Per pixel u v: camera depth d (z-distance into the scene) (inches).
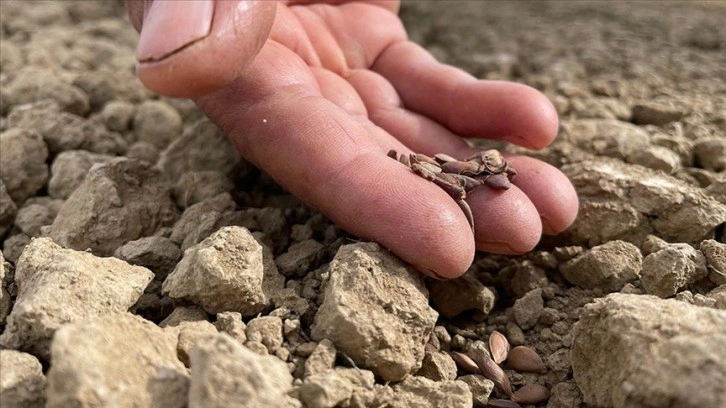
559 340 5.9
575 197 6.4
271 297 5.5
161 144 9.1
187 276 5.2
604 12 15.8
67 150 8.3
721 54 12.3
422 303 5.2
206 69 4.9
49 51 11.7
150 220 6.6
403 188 5.4
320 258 6.2
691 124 8.8
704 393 4.1
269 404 4.1
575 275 6.4
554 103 9.5
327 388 4.5
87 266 5.1
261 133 6.0
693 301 5.6
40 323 4.7
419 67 7.6
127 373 4.2
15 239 6.9
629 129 8.4
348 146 5.7
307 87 6.3
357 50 7.9
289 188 6.1
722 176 7.5
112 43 12.5
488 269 6.8
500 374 5.5
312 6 7.9
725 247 6.1
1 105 9.6
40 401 4.4
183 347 4.7
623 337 4.7
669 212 6.7
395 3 9.0
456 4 16.3
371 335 4.8
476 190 5.8
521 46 12.9
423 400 4.9
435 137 7.1
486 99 7.0
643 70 11.0
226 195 6.8
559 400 5.3
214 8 4.8
